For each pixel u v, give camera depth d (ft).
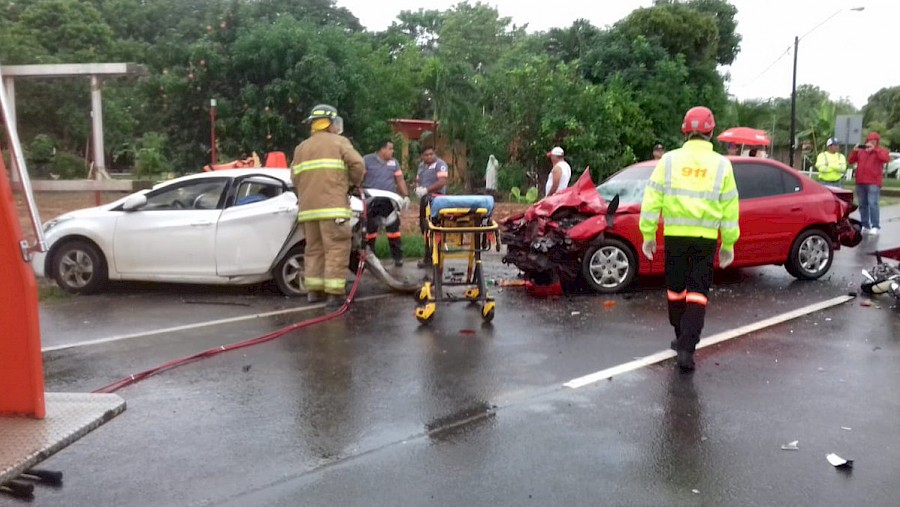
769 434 16.63
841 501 13.53
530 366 21.71
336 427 17.11
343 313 28.68
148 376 20.85
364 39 88.84
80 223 31.83
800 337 24.79
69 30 107.76
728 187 20.88
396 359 22.41
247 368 21.47
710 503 13.50
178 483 14.37
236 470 14.92
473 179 83.30
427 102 84.94
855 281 35.09
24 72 16.05
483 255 44.16
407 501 13.61
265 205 31.42
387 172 39.63
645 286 33.96
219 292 32.91
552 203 31.78
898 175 144.36
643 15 97.50
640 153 85.25
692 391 19.49
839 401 18.72
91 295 32.17
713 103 95.91
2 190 10.34
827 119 131.54
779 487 14.10
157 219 31.68
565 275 31.55
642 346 23.82
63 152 42.34
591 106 78.89
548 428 17.01
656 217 21.66
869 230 54.85
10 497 13.64
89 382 20.38
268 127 64.54
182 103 66.90
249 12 70.54
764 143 64.75
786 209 34.27
